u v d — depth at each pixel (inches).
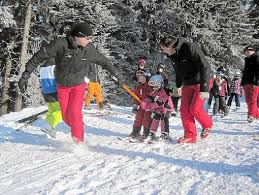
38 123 354.3
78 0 927.0
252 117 406.6
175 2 1062.4
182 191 159.2
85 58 237.3
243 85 412.5
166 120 275.4
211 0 1085.8
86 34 226.7
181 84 270.1
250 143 265.3
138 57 1094.4
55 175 185.6
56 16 925.8
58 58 235.8
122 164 203.8
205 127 274.7
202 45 1117.7
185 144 260.5
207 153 229.1
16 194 160.7
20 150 246.4
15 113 442.3
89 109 474.6
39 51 233.3
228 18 1149.7
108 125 358.0
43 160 216.7
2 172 195.2
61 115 266.7
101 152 234.2
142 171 189.3
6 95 904.9
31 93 857.5
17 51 938.7
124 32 1085.8
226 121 420.2
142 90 289.0
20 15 893.8
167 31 1091.3
